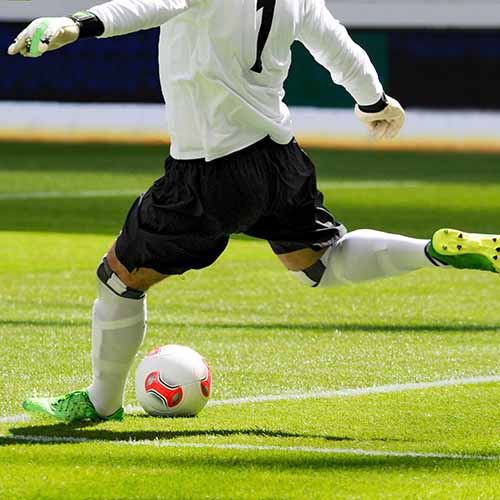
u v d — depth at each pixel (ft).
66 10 262.88
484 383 73.36
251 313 99.86
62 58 269.64
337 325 94.84
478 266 57.26
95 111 270.46
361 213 170.40
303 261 60.54
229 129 55.42
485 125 263.49
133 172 219.82
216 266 125.08
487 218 166.40
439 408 66.03
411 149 263.29
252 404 66.85
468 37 258.98
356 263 59.52
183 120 55.67
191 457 54.19
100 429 59.98
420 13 258.16
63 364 78.69
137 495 48.37
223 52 54.54
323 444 57.11
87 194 190.49
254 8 54.49
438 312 100.89
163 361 63.05
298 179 57.47
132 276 57.72
